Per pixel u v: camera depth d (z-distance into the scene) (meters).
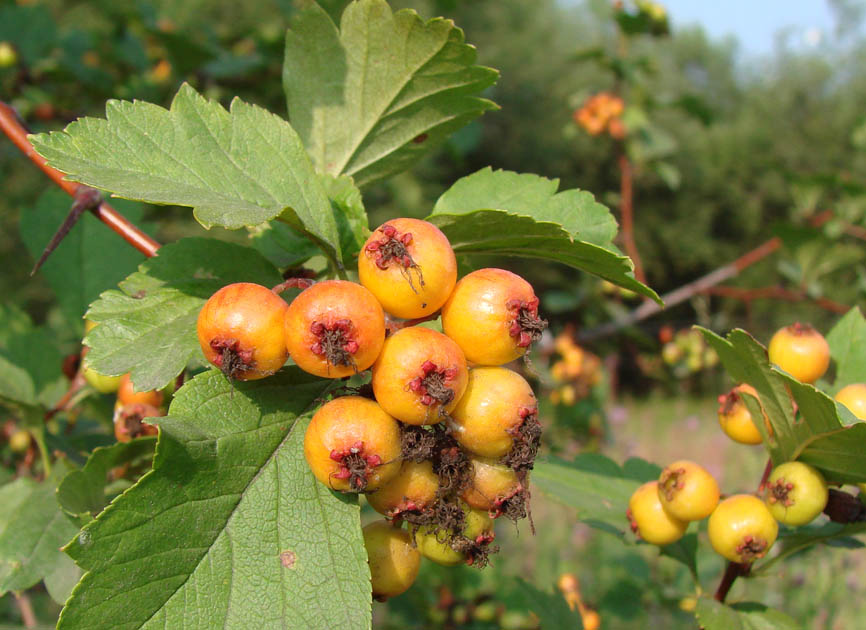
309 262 0.12
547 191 0.12
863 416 0.13
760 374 0.12
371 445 0.08
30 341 0.17
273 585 0.09
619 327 0.42
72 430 0.19
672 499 0.13
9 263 0.85
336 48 0.12
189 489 0.09
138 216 0.18
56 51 0.34
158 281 0.10
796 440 0.12
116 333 0.10
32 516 0.14
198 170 0.10
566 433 0.41
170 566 0.08
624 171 0.43
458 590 0.30
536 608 0.19
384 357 0.08
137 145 0.09
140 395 0.14
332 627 0.08
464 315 0.09
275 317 0.09
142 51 0.37
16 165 0.74
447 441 0.09
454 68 0.12
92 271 0.17
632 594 0.27
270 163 0.10
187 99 0.10
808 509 0.12
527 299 0.09
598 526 0.15
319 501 0.09
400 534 0.10
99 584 0.08
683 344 0.47
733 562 0.14
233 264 0.11
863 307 0.35
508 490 0.09
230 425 0.09
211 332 0.08
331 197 0.12
